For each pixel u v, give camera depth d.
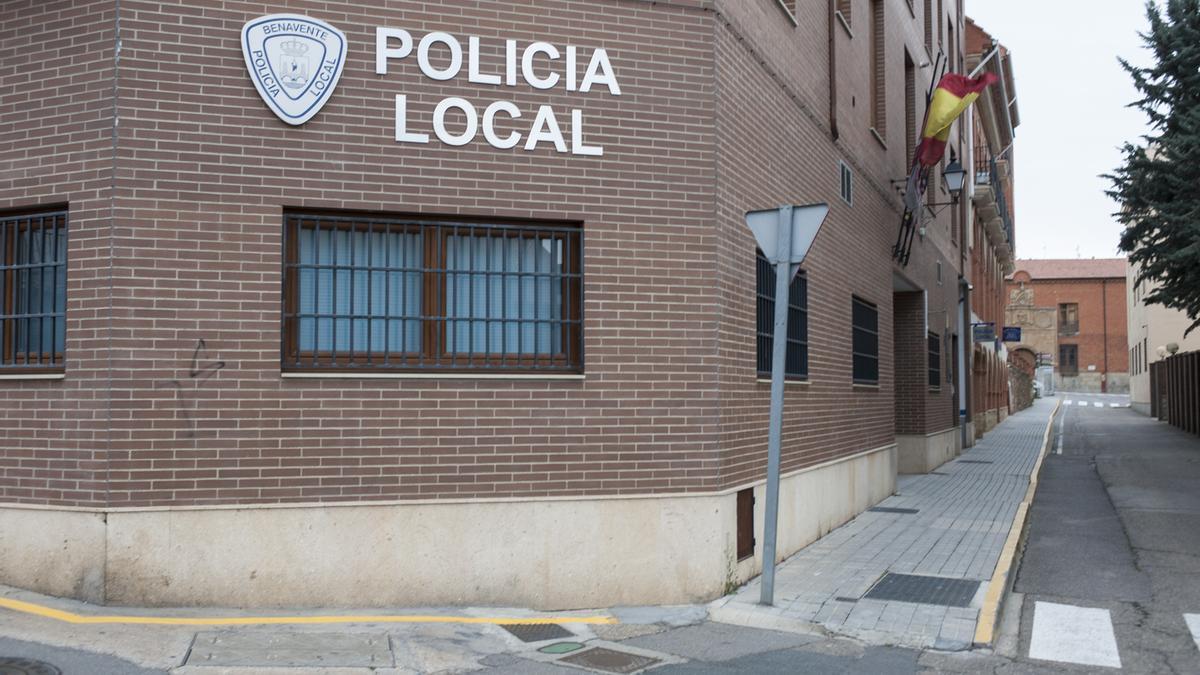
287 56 7.35
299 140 7.38
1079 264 87.00
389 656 6.19
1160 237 18.20
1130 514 13.60
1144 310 49.06
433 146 7.64
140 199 7.07
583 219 7.95
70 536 7.05
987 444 26.59
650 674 6.09
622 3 8.14
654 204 8.12
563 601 7.72
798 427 10.45
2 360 7.47
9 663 5.70
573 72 7.97
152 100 7.13
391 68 7.57
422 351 7.68
